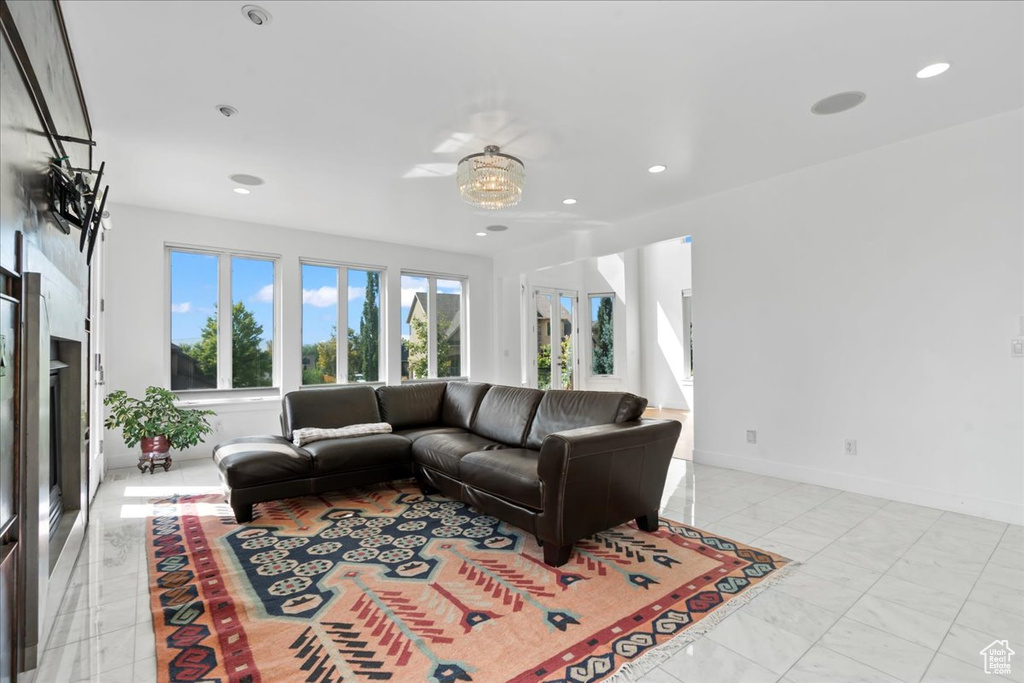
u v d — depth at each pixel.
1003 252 2.96
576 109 2.86
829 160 3.69
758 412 4.15
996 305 2.99
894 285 3.39
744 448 4.24
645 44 2.25
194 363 4.99
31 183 1.57
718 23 2.11
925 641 1.76
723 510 3.21
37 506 1.50
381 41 2.21
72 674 1.59
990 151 3.00
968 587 2.15
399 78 2.52
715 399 4.45
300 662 1.66
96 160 3.51
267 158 3.51
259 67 2.40
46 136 1.76
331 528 2.95
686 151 3.49
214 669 1.62
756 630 1.83
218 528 2.95
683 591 2.13
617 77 2.53
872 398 3.50
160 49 2.25
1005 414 2.96
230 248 5.09
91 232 2.67
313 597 2.10
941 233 3.19
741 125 3.09
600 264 9.28
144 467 4.36
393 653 1.70
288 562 2.46
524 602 2.04
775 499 3.43
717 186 4.23
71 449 2.54
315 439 3.62
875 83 2.61
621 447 2.58
